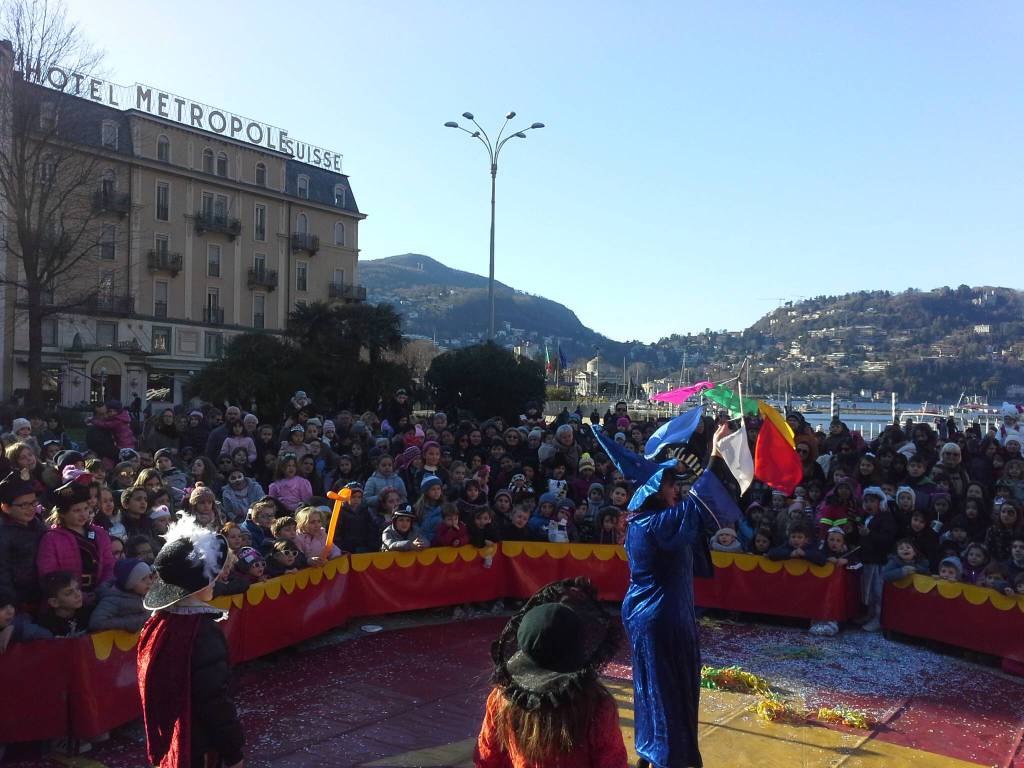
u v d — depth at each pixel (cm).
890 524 877
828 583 861
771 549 905
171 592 341
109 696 530
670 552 432
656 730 422
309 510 793
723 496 421
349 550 877
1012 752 551
